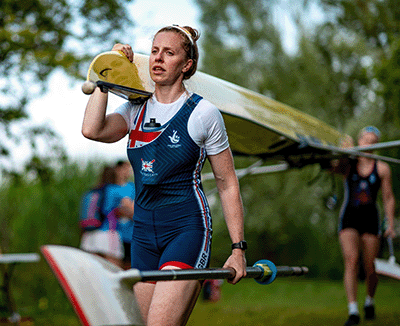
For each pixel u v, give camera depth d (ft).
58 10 41.34
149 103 14.39
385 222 32.14
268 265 14.39
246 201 89.04
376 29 88.99
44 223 53.47
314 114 89.15
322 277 84.33
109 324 10.09
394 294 52.85
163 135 13.71
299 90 90.38
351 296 29.32
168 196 13.78
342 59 92.43
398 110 51.85
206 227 13.82
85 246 35.58
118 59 14.62
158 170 13.69
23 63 42.09
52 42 42.88
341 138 26.84
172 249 13.41
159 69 13.84
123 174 36.68
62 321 38.70
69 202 53.78
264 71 92.48
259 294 57.26
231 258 13.53
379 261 32.14
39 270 50.83
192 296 12.94
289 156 26.27
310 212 86.02
